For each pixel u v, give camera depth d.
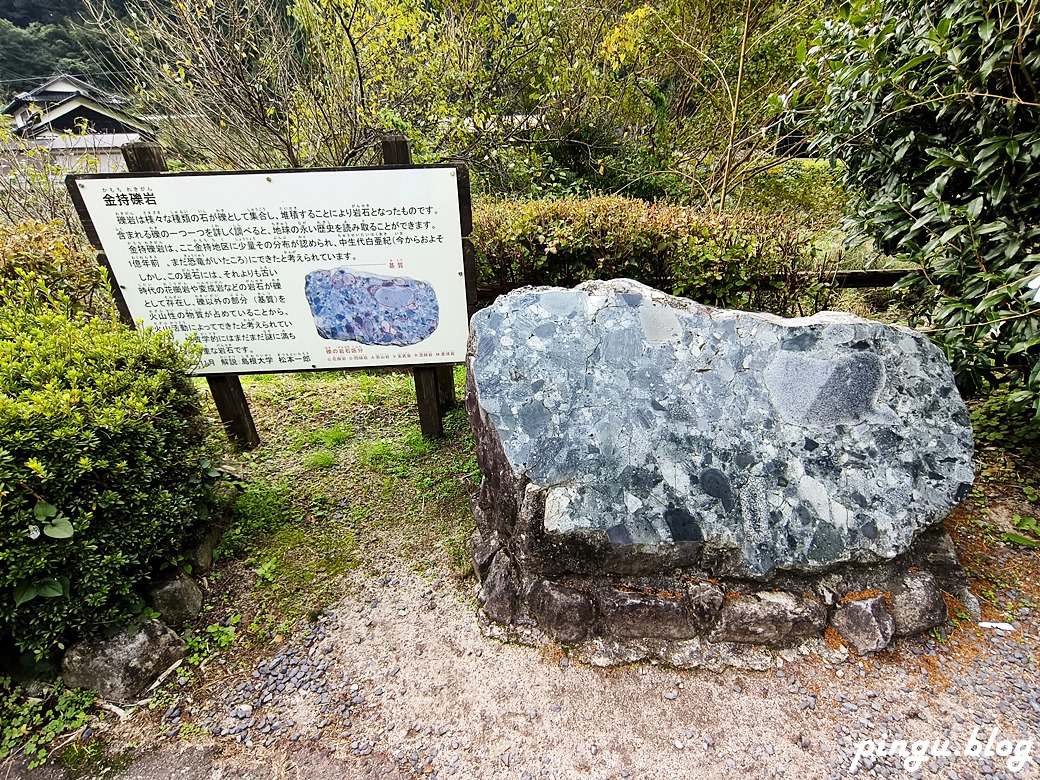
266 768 1.53
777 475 1.82
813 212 5.58
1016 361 2.38
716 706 1.66
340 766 1.53
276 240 2.48
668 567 1.87
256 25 5.14
